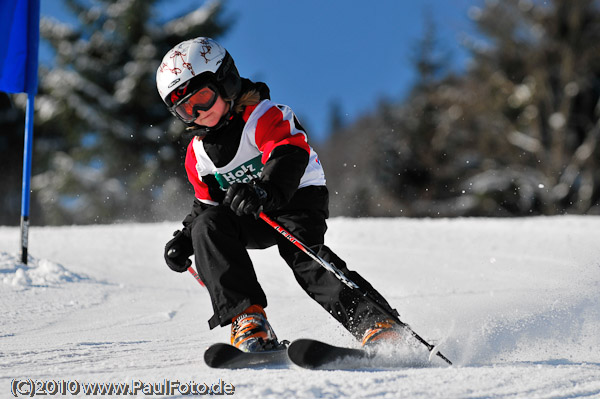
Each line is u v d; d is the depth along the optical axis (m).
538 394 7.10
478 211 94.19
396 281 19.25
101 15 100.25
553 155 89.25
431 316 13.39
